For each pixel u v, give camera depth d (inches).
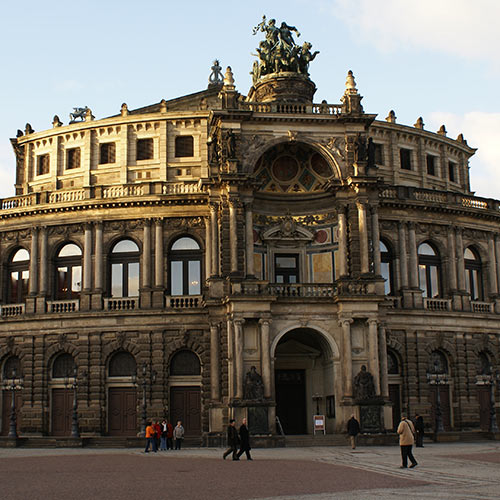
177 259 2512.3
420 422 2010.3
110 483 1072.8
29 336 2497.5
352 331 2197.3
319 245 2429.9
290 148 2428.6
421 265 2689.5
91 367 2427.4
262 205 2450.8
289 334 2326.5
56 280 2573.8
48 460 1588.3
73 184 2728.8
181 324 2416.3
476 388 2630.4
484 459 1504.7
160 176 2655.0
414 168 2878.9
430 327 2583.7
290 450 1867.6
